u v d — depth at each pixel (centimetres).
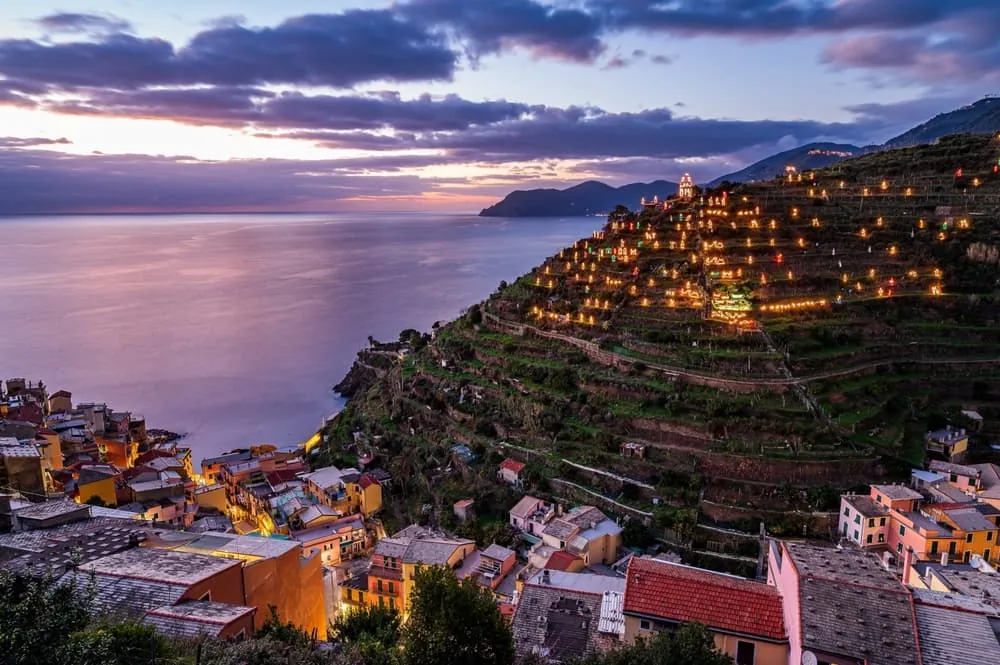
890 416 8844
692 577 4297
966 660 3303
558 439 9544
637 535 7662
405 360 15488
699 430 8719
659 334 10525
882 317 10362
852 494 7525
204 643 3148
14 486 6216
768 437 8438
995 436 8700
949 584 5022
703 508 7862
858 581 3797
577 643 4291
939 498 7250
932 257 11575
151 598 3594
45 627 2653
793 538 7331
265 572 4262
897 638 3422
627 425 9238
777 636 3744
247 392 18400
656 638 3550
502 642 3731
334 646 3884
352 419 13938
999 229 11838
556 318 12300
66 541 4381
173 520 8756
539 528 8038
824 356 9512
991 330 10038
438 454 10638
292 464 11744
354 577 7900
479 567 7262
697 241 12938
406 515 9900
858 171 15700
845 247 12150
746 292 10825
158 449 11919
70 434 10806
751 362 9506
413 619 3762
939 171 14662
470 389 11681
